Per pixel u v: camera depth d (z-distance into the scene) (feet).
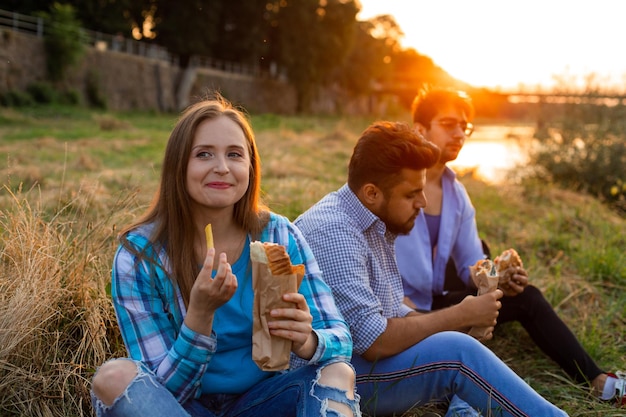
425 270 10.24
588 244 17.60
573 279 14.94
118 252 6.73
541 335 9.93
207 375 6.80
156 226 6.79
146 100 114.32
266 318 6.20
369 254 8.16
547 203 26.11
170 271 6.70
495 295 8.15
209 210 6.88
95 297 9.34
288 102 156.25
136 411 5.82
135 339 6.50
